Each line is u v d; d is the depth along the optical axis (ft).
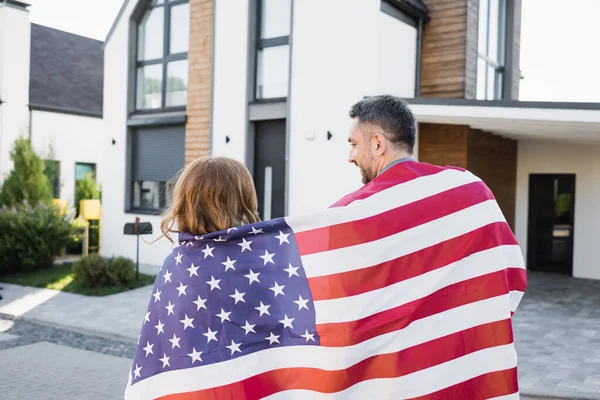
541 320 26.55
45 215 41.73
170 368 5.90
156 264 40.75
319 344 5.83
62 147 59.77
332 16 32.55
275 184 36.24
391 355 5.80
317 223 6.01
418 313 5.87
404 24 33.86
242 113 36.70
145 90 42.91
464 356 5.87
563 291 33.94
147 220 41.37
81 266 35.06
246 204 6.40
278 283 5.97
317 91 33.09
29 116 56.95
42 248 40.81
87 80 66.64
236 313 5.93
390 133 6.18
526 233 41.39
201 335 5.90
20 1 56.18
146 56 42.93
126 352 22.24
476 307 5.92
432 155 34.68
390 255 5.90
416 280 5.90
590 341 22.84
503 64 40.19
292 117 34.01
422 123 34.73
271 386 5.85
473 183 6.19
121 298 32.48
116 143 43.42
